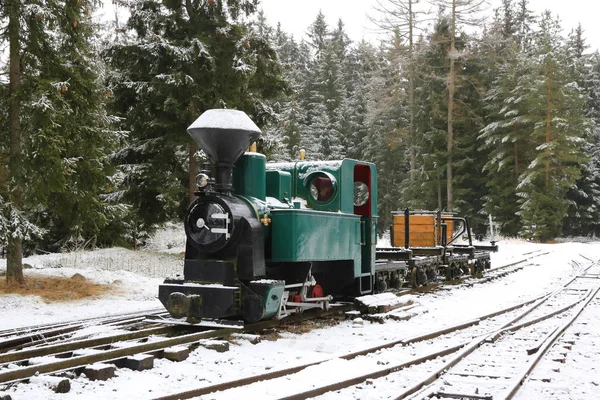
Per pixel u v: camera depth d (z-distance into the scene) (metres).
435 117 43.38
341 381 5.62
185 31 19.36
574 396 5.44
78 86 14.25
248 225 8.25
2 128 13.80
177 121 18.75
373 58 47.53
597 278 18.08
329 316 10.26
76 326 8.80
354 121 53.34
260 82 19.78
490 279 17.91
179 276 8.85
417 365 6.64
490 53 43.72
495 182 42.47
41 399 4.98
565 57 43.03
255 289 8.15
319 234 9.23
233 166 8.66
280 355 7.08
